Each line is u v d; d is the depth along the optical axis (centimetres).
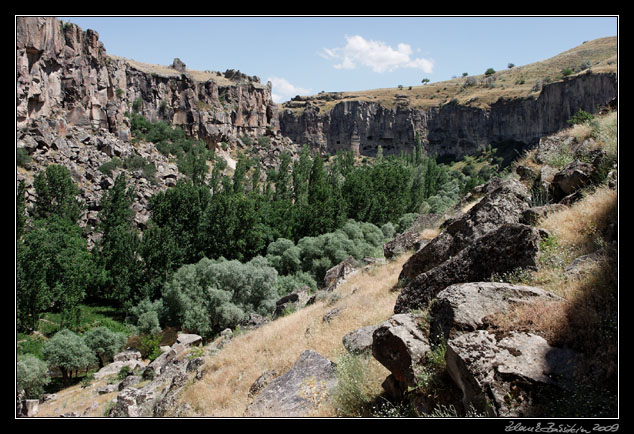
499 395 481
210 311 4906
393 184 11000
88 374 4441
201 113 18138
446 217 2114
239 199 7744
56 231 7531
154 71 19238
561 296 629
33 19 11231
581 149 1455
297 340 1473
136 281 6588
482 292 634
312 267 6125
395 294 1430
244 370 1469
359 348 902
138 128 15825
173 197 8425
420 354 627
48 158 10231
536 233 790
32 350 4719
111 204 9000
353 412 709
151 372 2883
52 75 12194
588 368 488
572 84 18000
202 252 7156
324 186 10319
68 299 5812
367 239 7325
